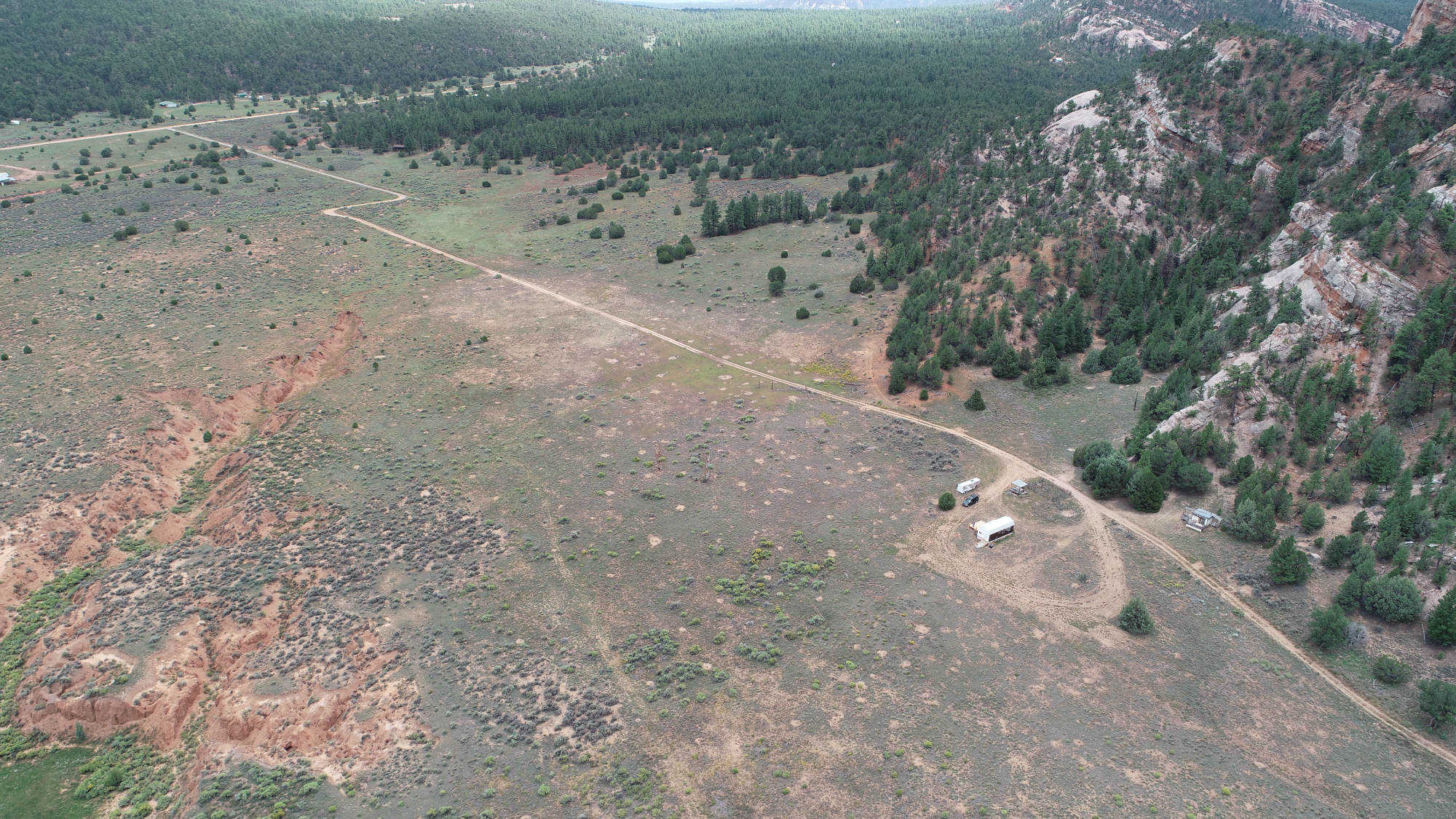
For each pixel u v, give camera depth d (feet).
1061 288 434.30
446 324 453.99
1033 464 323.37
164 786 203.51
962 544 274.77
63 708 219.41
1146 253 465.47
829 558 267.80
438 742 200.13
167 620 240.94
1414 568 240.53
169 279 488.44
